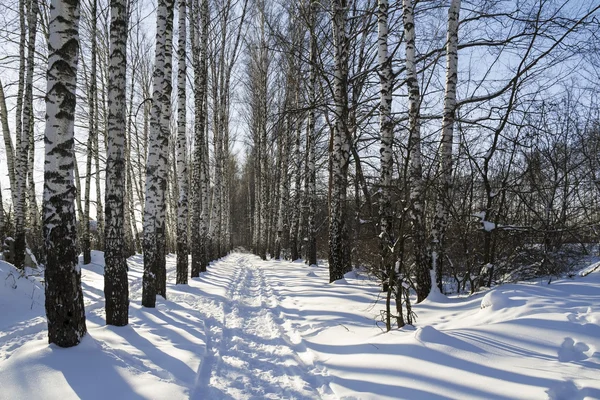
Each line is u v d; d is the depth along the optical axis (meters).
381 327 5.78
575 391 3.08
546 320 4.38
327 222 21.19
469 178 8.96
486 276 7.65
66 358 3.91
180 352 4.94
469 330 4.56
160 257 8.77
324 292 9.28
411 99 7.23
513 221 9.65
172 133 27.73
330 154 12.01
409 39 7.32
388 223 7.11
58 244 4.14
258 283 13.19
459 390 3.41
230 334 6.39
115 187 5.69
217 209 21.64
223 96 19.41
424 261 7.10
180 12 11.26
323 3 11.88
